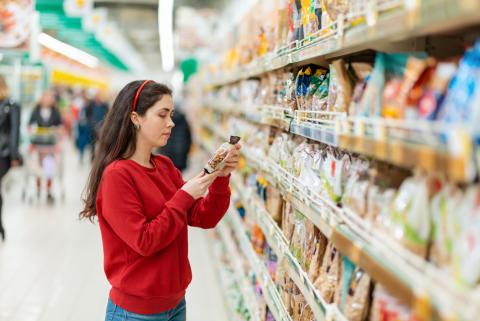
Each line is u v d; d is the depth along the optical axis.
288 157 2.58
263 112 3.27
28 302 4.44
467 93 1.00
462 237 1.01
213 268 5.56
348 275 1.57
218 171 2.23
